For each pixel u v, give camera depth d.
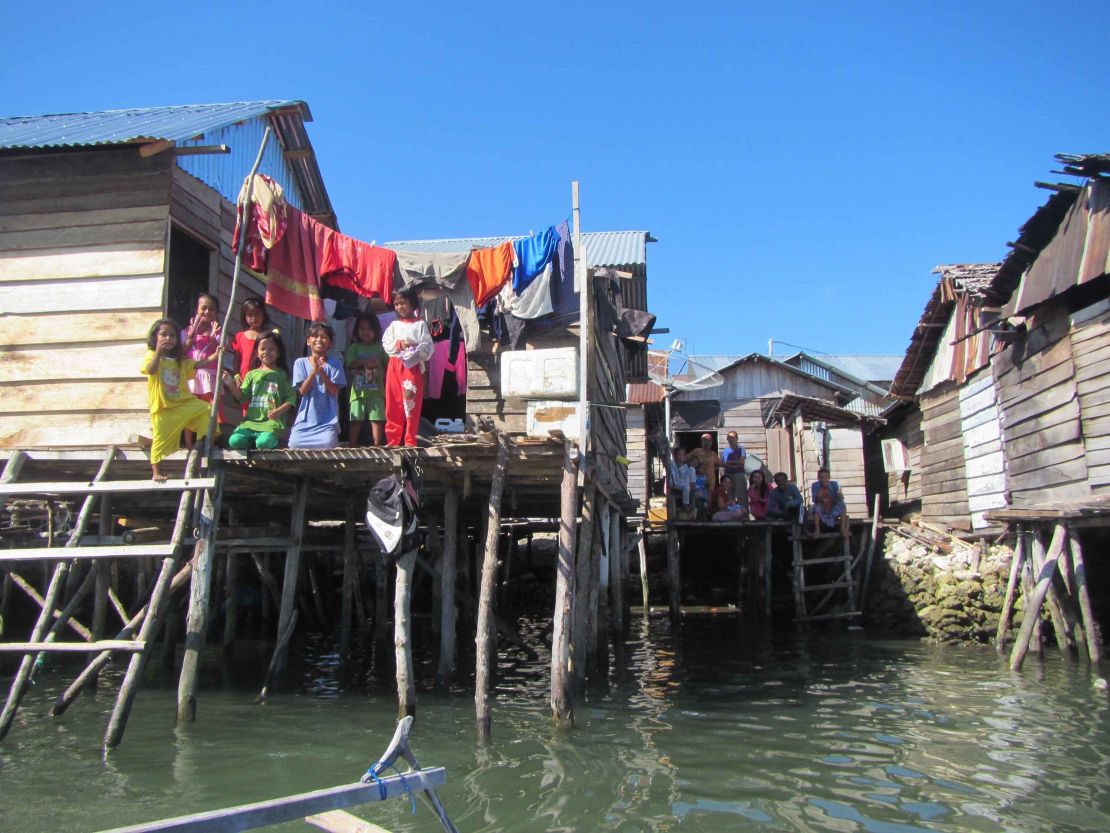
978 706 9.23
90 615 14.95
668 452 19.70
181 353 8.78
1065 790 6.41
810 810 6.05
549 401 9.02
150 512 12.53
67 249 9.87
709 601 22.22
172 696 9.78
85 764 6.93
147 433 9.42
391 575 15.95
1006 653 12.80
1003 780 6.67
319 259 9.45
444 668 10.05
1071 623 11.71
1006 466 14.60
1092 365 11.93
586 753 7.41
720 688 10.60
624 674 11.73
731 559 23.62
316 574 17.52
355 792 3.48
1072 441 12.41
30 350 9.73
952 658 12.71
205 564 8.45
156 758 7.12
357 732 8.05
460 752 7.42
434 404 13.41
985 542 15.48
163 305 9.65
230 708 9.09
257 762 7.03
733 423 24.28
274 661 9.62
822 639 15.50
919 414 19.62
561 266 9.99
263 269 9.30
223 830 2.98
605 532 13.45
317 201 14.02
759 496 18.27
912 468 20.06
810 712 9.12
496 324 10.07
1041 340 13.29
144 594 11.55
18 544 10.26
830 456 19.91
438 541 13.15
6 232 9.96
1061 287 11.88
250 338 9.67
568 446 8.74
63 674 11.53
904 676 11.29
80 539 8.73
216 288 10.70
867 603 17.72
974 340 16.03
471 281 9.62
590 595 11.99
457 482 10.58
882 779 6.72
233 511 13.36
